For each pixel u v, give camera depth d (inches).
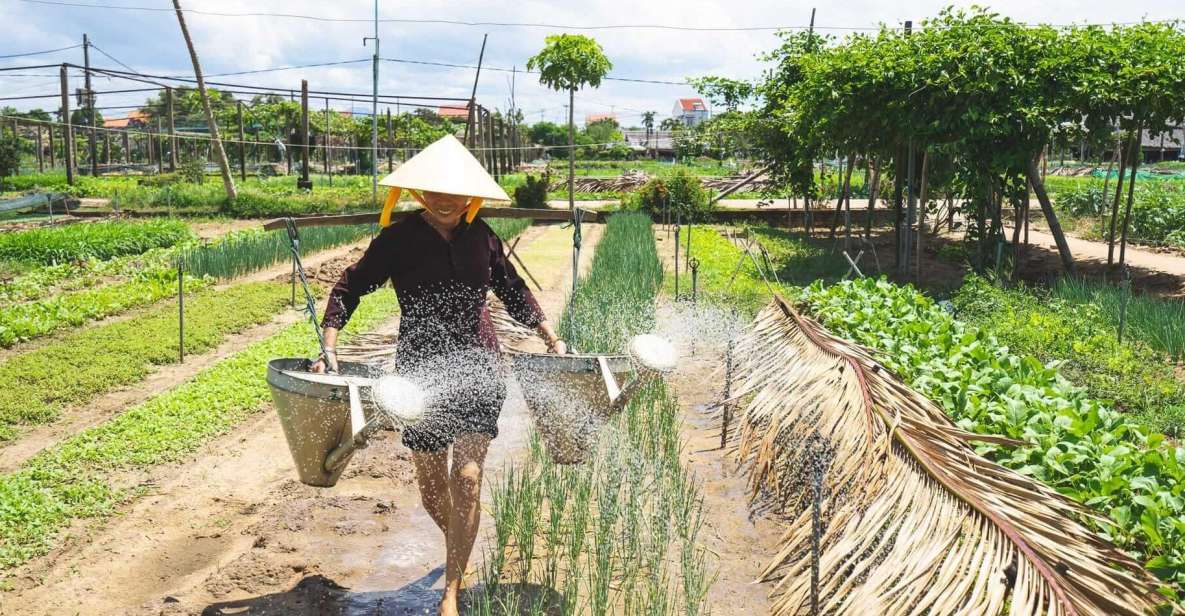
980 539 132.2
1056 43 575.8
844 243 933.8
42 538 184.7
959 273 696.4
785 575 167.8
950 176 615.2
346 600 159.9
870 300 347.3
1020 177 622.5
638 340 154.1
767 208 1270.9
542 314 170.6
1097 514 148.9
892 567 135.6
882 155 750.5
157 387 321.7
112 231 793.6
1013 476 154.1
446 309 150.6
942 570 128.8
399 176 147.9
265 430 262.4
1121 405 309.1
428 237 150.7
